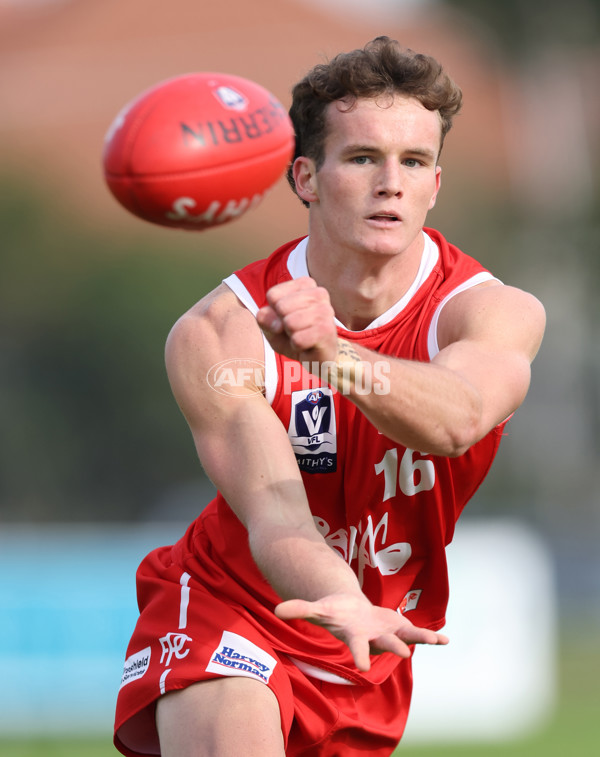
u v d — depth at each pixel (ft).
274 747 37.01
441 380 31.68
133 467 268.21
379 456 38.88
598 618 177.06
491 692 105.70
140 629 41.50
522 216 298.76
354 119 36.81
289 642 40.42
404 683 43.52
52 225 302.04
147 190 31.40
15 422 264.72
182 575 42.11
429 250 39.75
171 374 39.01
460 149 375.86
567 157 310.65
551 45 301.43
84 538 169.17
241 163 31.89
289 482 36.09
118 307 274.57
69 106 419.54
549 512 250.78
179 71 432.25
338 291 39.06
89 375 270.87
